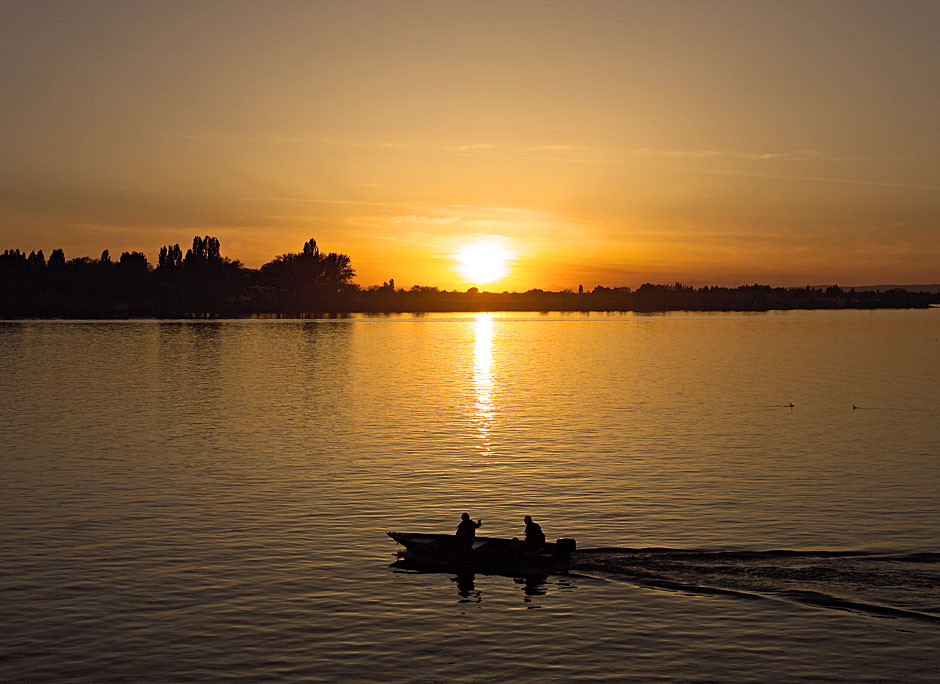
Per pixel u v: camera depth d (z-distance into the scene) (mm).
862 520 40906
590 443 62688
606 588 32281
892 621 29047
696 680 25312
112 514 42219
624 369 129750
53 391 99000
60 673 25422
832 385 105375
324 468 53531
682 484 48781
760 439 64625
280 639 27891
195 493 46719
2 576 33094
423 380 112562
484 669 26000
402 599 31344
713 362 142875
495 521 41281
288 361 144250
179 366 133500
